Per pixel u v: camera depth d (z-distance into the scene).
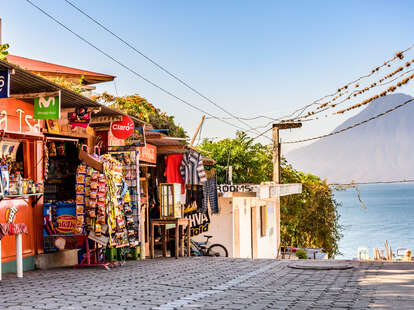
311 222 39.06
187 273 11.48
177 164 18.50
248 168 31.52
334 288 9.07
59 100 10.41
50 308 6.59
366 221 112.69
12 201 10.73
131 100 24.12
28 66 21.11
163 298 7.71
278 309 6.87
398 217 123.88
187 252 16.97
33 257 11.43
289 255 31.00
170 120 26.94
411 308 6.83
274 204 30.22
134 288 8.77
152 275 10.87
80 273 10.91
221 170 30.06
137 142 14.77
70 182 12.82
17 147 11.48
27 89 10.42
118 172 12.00
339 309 6.86
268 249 28.67
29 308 6.58
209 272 11.80
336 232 40.34
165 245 16.59
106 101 22.28
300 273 11.73
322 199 39.19
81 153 11.52
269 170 36.41
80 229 11.43
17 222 10.89
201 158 18.86
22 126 11.12
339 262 14.65
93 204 11.39
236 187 21.33
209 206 22.19
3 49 11.44
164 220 16.00
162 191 16.19
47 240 11.77
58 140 12.38
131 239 12.37
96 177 11.45
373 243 70.31
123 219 12.15
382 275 10.95
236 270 12.34
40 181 11.73
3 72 8.51
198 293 8.36
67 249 11.89
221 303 7.34
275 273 11.73
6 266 10.52
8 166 10.83
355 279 10.38
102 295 7.85
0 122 10.40
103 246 12.51
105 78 24.25
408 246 65.44
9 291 8.12
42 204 11.70
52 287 8.63
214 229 22.03
